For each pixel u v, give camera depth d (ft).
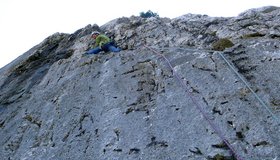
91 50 29.45
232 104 18.08
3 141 22.17
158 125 18.35
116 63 24.82
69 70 26.66
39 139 20.84
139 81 22.24
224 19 29.94
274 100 17.83
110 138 18.57
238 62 21.33
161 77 21.90
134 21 34.06
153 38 29.66
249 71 20.39
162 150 16.89
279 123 16.30
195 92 19.72
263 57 21.09
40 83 27.45
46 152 19.53
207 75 20.62
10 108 25.90
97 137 19.03
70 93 23.53
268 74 19.67
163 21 33.30
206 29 28.73
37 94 25.72
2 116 25.30
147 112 19.52
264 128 16.22
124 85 22.27
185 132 17.42
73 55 31.12
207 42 26.68
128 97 21.09
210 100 18.78
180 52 23.86
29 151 20.21
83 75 24.93
